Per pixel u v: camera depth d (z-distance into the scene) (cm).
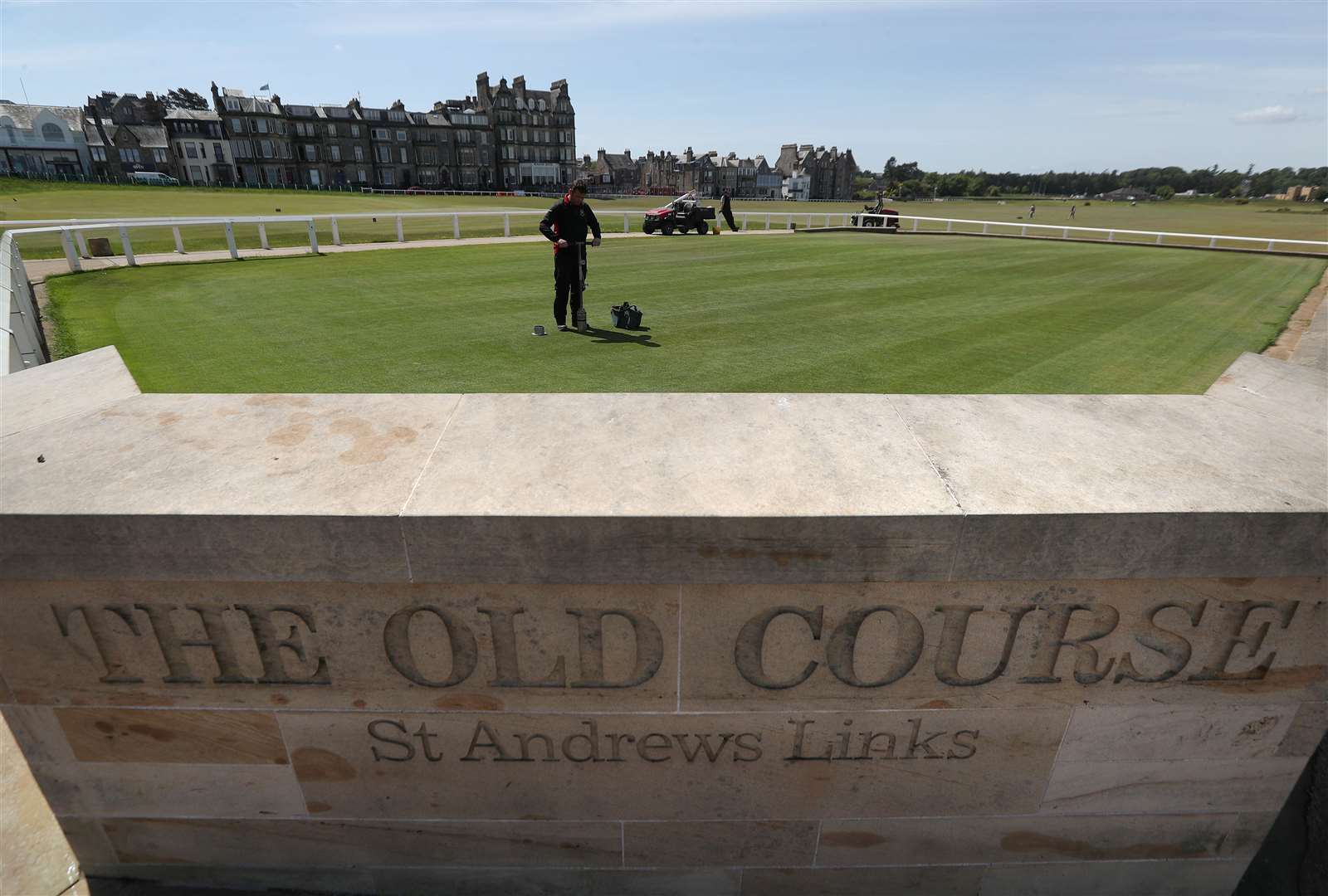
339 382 637
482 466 180
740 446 192
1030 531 164
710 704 191
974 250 2291
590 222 857
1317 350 886
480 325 916
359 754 199
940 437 198
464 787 205
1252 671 189
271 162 8600
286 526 160
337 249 1875
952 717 195
